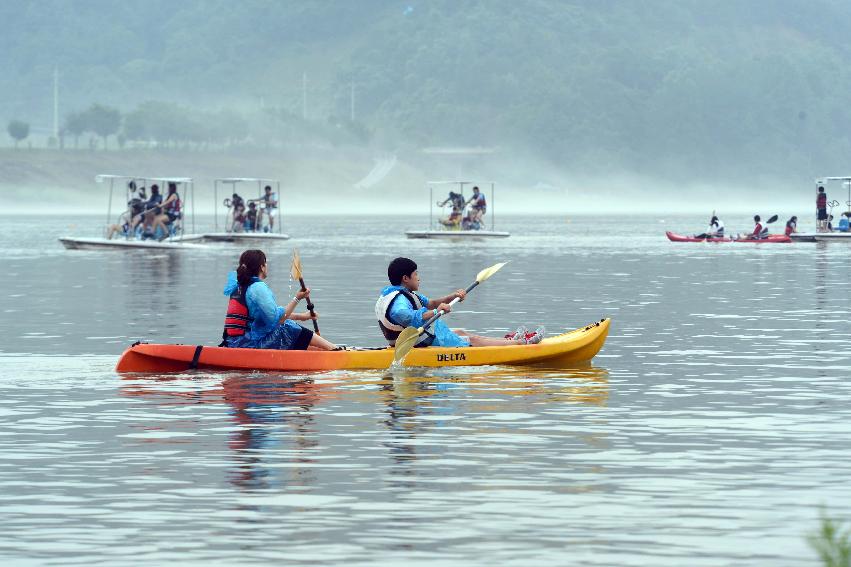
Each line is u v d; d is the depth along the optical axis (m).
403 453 31.12
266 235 176.62
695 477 28.53
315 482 28.12
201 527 24.59
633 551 22.97
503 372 45.47
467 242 183.62
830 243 169.50
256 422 35.44
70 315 68.12
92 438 33.19
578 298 79.12
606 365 47.53
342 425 34.91
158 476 28.78
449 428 34.44
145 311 70.38
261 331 46.56
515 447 31.84
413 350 46.25
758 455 30.91
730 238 176.88
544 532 24.16
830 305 73.88
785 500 26.45
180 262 121.69
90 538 23.94
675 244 172.75
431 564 22.30
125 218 155.75
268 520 25.03
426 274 103.38
